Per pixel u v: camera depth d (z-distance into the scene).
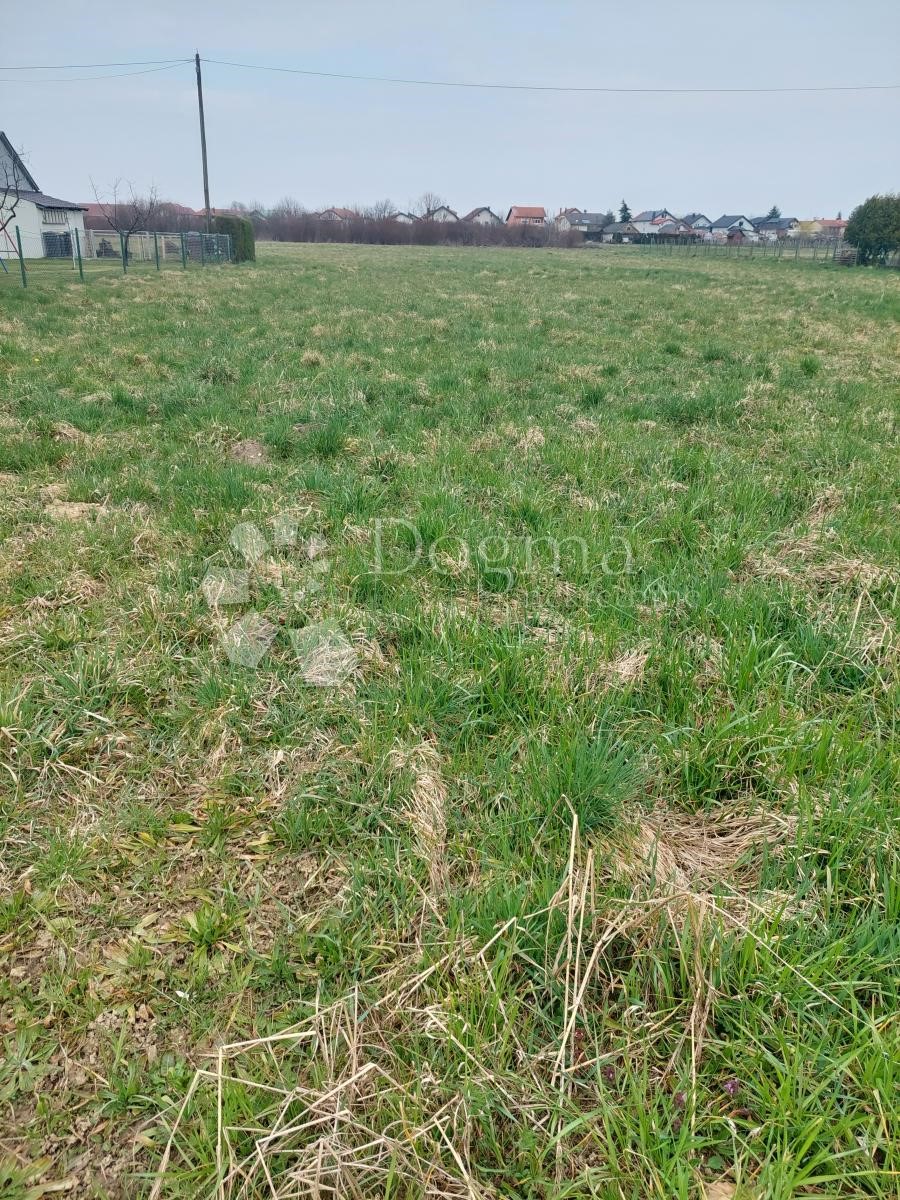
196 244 35.84
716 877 2.32
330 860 2.41
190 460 6.08
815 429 7.16
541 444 6.57
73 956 2.09
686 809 2.64
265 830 2.54
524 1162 1.64
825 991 1.92
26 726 2.89
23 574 4.06
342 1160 1.62
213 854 2.43
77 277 23.36
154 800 2.65
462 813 2.59
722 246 71.88
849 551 4.44
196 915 2.19
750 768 2.71
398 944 2.12
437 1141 1.65
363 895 2.26
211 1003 1.98
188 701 3.10
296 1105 1.72
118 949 2.12
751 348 12.45
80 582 3.96
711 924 2.06
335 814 2.56
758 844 2.42
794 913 2.14
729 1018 1.87
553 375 9.88
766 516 5.10
